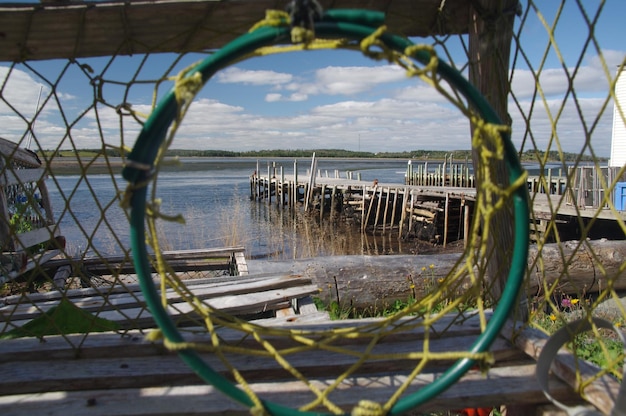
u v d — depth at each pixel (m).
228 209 23.52
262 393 1.69
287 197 28.38
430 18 1.94
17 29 1.71
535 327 2.05
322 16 1.19
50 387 1.78
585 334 3.27
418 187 19.14
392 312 4.57
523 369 1.83
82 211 19.75
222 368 1.83
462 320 2.18
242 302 3.33
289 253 13.39
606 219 10.84
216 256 6.01
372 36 1.17
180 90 1.17
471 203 15.38
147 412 1.57
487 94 1.99
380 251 15.19
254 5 1.74
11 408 1.60
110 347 1.96
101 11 1.70
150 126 1.22
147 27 1.77
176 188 40.84
